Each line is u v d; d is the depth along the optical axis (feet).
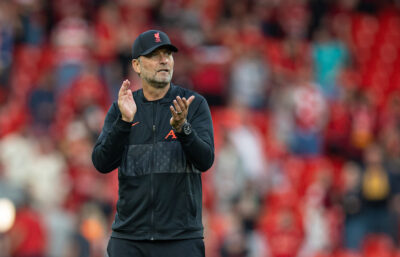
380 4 231.30
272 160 152.97
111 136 48.47
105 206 123.95
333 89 189.78
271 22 203.00
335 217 137.59
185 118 47.60
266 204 132.16
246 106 166.50
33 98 158.40
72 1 184.65
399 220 138.21
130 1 186.80
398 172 140.46
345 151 162.71
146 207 48.96
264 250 124.47
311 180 148.87
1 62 169.89
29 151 133.49
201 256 49.67
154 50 49.78
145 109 50.78
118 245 49.78
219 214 129.70
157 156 49.39
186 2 201.36
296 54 193.77
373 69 213.25
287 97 170.30
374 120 171.53
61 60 166.40
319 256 129.80
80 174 128.88
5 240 110.73
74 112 153.28
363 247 135.03
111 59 171.53
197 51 172.24
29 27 179.52
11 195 115.96
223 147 140.87
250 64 170.81
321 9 213.66
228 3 200.85
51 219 115.75
